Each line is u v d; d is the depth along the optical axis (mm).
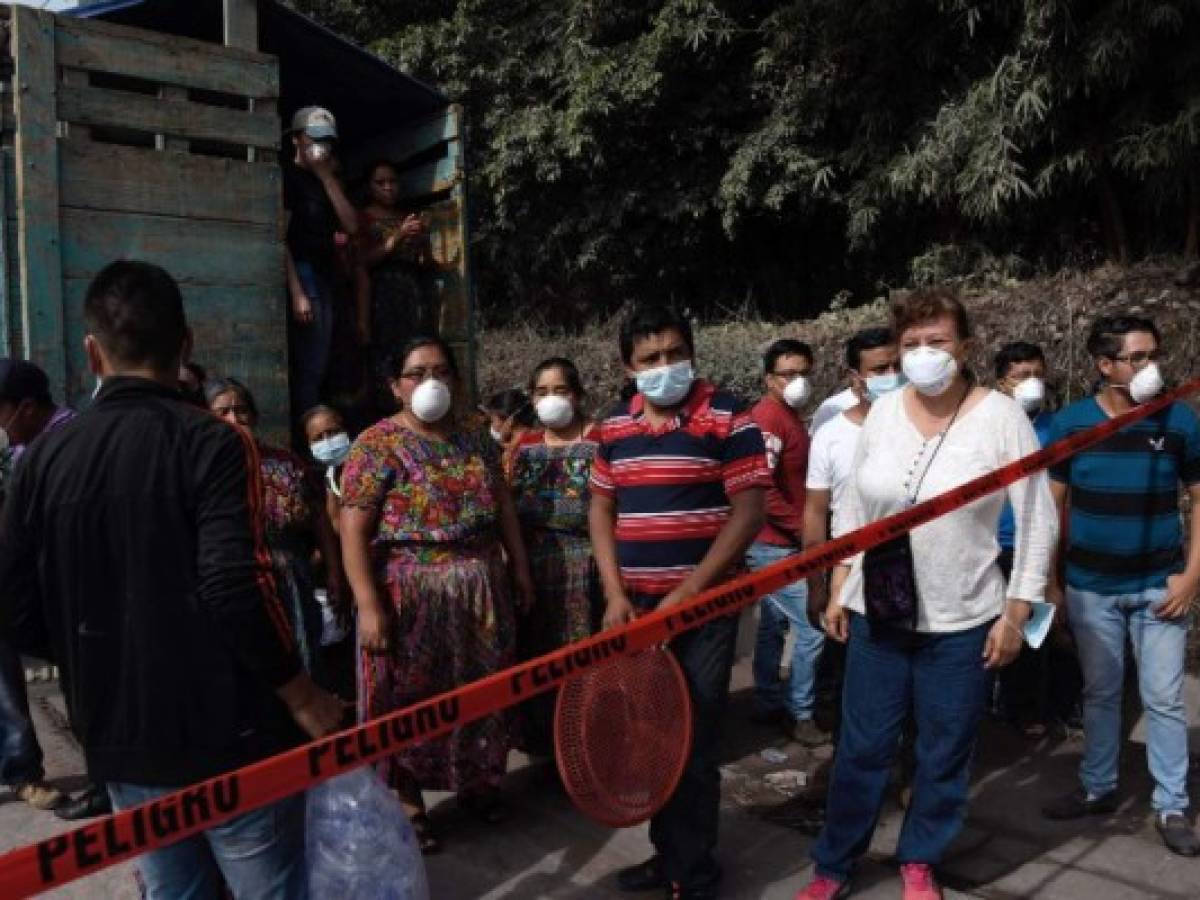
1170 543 3535
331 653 4926
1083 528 3613
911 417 3047
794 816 3801
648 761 2512
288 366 5031
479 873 3354
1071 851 3461
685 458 2979
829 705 4766
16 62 3957
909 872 3041
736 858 3424
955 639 2908
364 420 5352
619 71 10742
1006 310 7785
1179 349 6738
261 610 1905
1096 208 8852
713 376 9055
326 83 5715
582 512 3926
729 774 4219
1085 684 3695
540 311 13578
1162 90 7762
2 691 3729
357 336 5297
